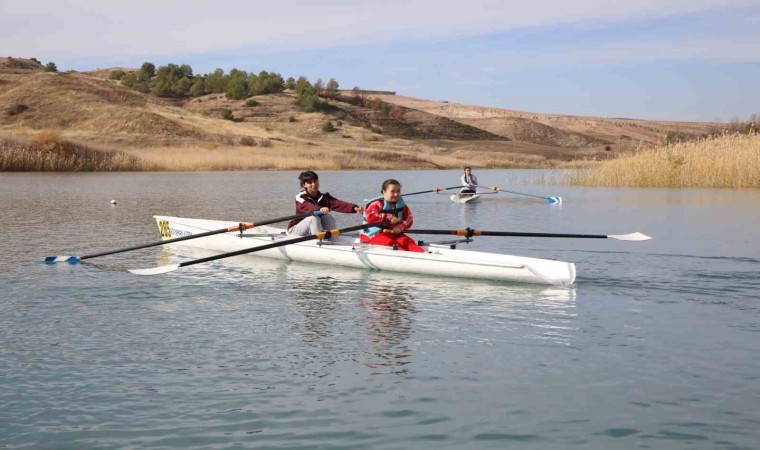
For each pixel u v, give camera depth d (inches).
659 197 994.1
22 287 384.8
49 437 194.1
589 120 6993.1
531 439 191.5
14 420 205.2
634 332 290.8
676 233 597.9
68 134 3021.7
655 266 435.8
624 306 334.0
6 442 191.0
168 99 5009.8
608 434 194.2
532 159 3907.5
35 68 5925.2
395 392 225.0
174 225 553.6
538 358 257.9
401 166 2979.8
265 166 2487.7
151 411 211.0
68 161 2068.2
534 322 307.0
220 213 799.7
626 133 6382.9
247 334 291.1
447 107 7273.6
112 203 903.7
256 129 3887.8
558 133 5738.2
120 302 348.8
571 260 459.8
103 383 234.1
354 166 2869.1
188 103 4926.2
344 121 4677.7
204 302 348.5
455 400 218.1
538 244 536.4
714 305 335.6
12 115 3358.8
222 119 4288.9
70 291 374.6
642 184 1235.2
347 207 469.1
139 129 3265.3
